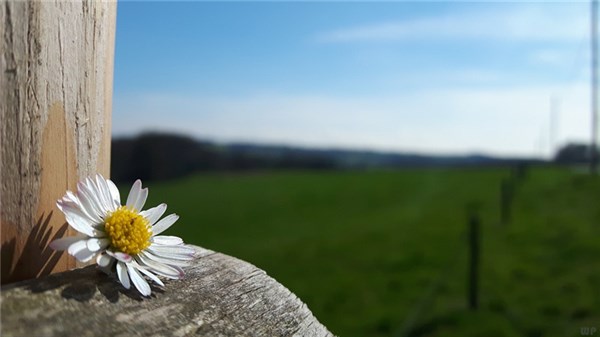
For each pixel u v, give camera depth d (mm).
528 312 11117
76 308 969
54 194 1102
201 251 1435
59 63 1091
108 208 1144
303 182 40500
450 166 52156
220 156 45750
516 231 19938
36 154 1059
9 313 899
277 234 23969
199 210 30219
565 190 28500
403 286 14680
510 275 14250
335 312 12828
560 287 12859
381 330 11266
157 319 1034
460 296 12742
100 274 1085
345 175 44125
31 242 1061
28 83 1035
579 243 17062
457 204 28344
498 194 30453
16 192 1031
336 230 24094
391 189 36062
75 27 1122
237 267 1355
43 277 1042
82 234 1103
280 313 1270
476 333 10047
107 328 952
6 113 1008
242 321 1168
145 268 1132
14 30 1008
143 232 1139
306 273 17047
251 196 34781
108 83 1243
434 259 17422
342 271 16906
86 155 1173
